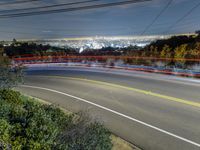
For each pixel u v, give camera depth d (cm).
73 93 1836
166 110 1345
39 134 611
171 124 1140
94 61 4044
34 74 2969
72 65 3925
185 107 1386
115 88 1948
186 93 1719
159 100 1553
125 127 1127
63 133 675
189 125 1120
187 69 2558
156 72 2805
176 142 956
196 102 1477
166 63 3244
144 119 1220
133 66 3183
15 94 1170
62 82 2300
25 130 636
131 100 1577
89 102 1571
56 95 1795
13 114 775
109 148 757
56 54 4528
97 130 755
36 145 562
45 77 2664
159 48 4731
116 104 1502
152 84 2072
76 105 1515
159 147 922
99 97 1688
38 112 762
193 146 918
